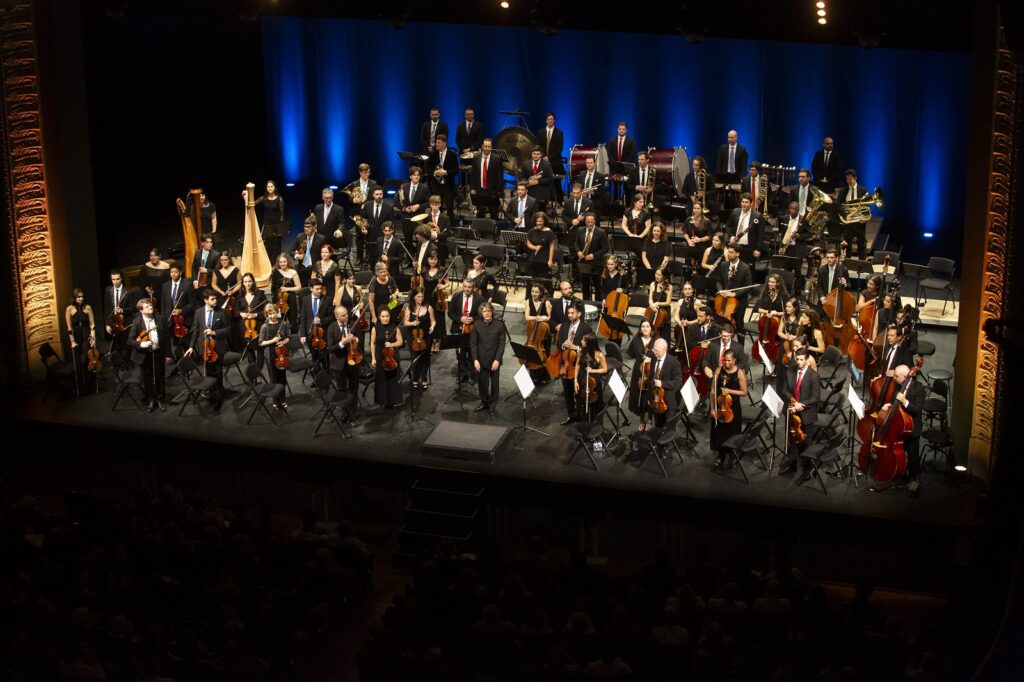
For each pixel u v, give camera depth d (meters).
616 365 16.94
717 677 11.55
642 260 20.69
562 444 16.89
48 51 19.05
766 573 15.26
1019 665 10.30
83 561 13.20
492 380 17.73
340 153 29.61
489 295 18.77
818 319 17.48
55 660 11.30
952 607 12.28
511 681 11.54
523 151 24.86
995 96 14.98
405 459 16.45
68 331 18.89
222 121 26.33
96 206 20.17
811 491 15.48
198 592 12.81
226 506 17.30
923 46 16.45
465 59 28.36
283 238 25.12
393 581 15.38
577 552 13.47
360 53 28.91
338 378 17.75
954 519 14.67
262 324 18.58
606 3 18.06
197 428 17.52
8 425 18.02
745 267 19.41
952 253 24.08
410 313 18.12
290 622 12.66
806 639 12.06
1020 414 11.92
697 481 15.80
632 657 11.65
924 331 20.50
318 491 16.73
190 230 21.88
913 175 25.81
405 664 11.48
